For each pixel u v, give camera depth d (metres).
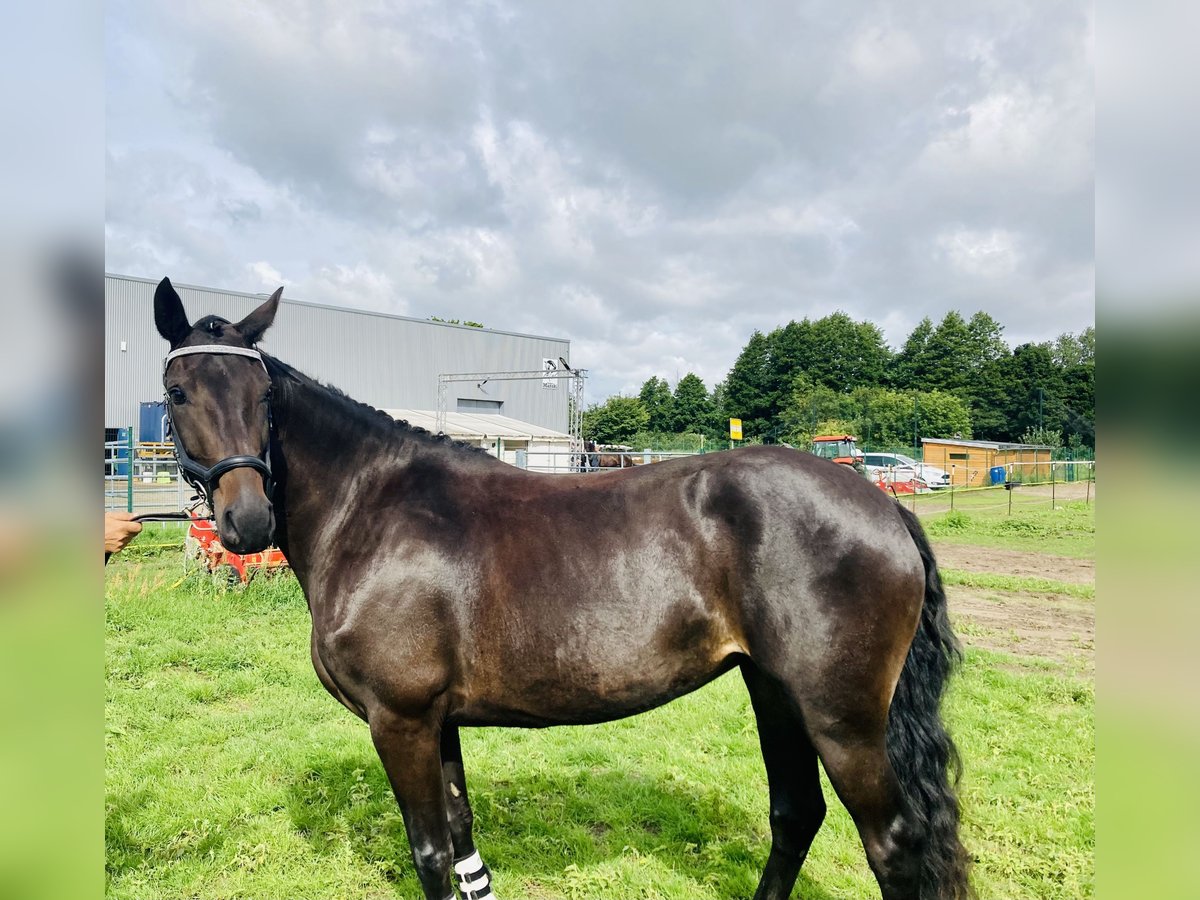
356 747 4.57
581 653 2.38
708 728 5.00
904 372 65.25
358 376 33.03
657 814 3.81
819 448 33.34
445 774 2.78
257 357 2.59
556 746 4.67
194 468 2.51
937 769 2.35
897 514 2.48
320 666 2.62
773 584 2.33
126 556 10.81
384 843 3.53
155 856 3.42
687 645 2.41
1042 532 15.78
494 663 2.43
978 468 33.16
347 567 2.57
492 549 2.48
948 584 10.27
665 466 2.63
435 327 35.88
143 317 26.20
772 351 67.56
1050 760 4.35
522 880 3.28
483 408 38.09
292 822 3.68
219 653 6.44
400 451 2.76
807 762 2.75
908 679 2.40
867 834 2.30
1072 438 49.91
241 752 4.49
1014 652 6.88
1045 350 59.53
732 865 3.32
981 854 3.34
